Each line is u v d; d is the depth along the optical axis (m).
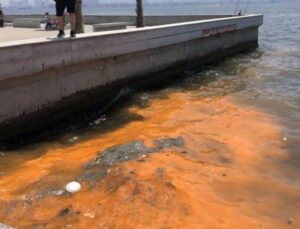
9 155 4.73
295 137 5.30
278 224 3.34
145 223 3.17
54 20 14.08
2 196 3.65
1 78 4.99
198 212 3.37
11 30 13.95
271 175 4.22
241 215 3.41
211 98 7.21
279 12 55.72
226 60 11.52
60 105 6.01
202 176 4.07
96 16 16.39
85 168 4.18
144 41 7.73
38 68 5.48
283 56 12.11
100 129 5.67
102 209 3.37
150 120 5.89
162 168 4.12
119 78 7.23
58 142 5.21
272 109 6.57
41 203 3.52
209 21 10.40
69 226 3.17
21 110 5.39
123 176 3.88
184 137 5.09
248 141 5.12
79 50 6.13
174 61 9.01
